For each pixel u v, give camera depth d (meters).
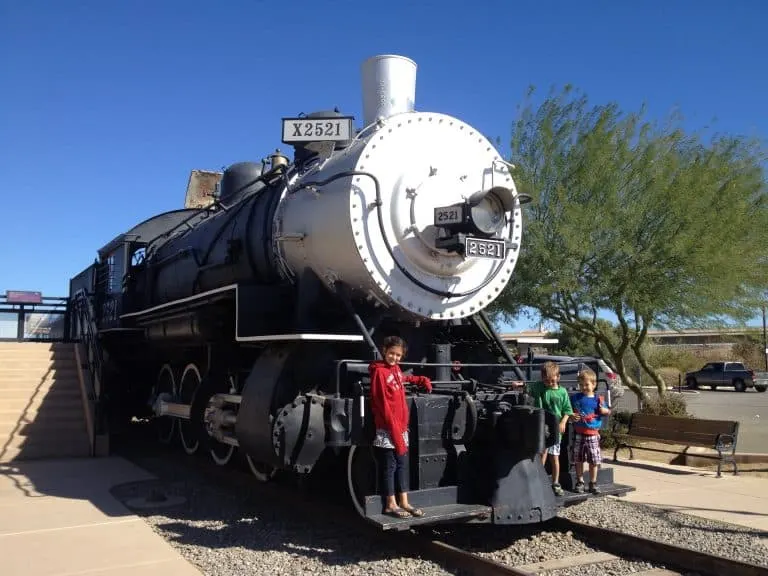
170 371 9.81
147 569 4.79
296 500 6.55
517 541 5.54
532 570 4.86
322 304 6.11
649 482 8.24
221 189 9.75
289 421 5.23
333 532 5.70
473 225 5.62
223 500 6.94
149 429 12.36
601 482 6.05
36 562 4.95
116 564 4.90
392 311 5.97
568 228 12.05
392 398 4.89
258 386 5.78
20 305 16.98
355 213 5.65
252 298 6.10
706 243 11.51
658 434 9.63
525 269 12.83
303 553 5.18
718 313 12.49
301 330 5.98
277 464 5.29
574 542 5.53
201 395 7.43
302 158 6.97
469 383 5.66
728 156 13.03
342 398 5.19
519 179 13.01
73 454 9.95
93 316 11.78
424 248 5.91
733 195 12.00
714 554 5.00
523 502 5.13
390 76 7.06
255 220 7.07
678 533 5.85
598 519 6.33
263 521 6.07
